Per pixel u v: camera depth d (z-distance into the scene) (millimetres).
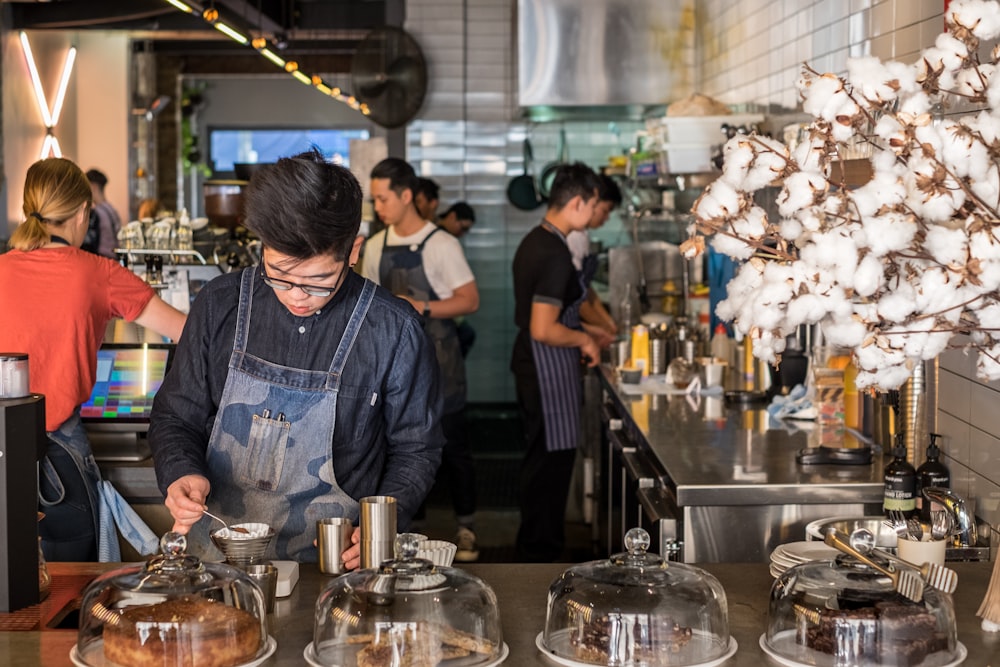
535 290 5305
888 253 1771
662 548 3225
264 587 2109
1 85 10125
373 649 1819
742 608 2182
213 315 2582
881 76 1755
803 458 3385
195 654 1798
